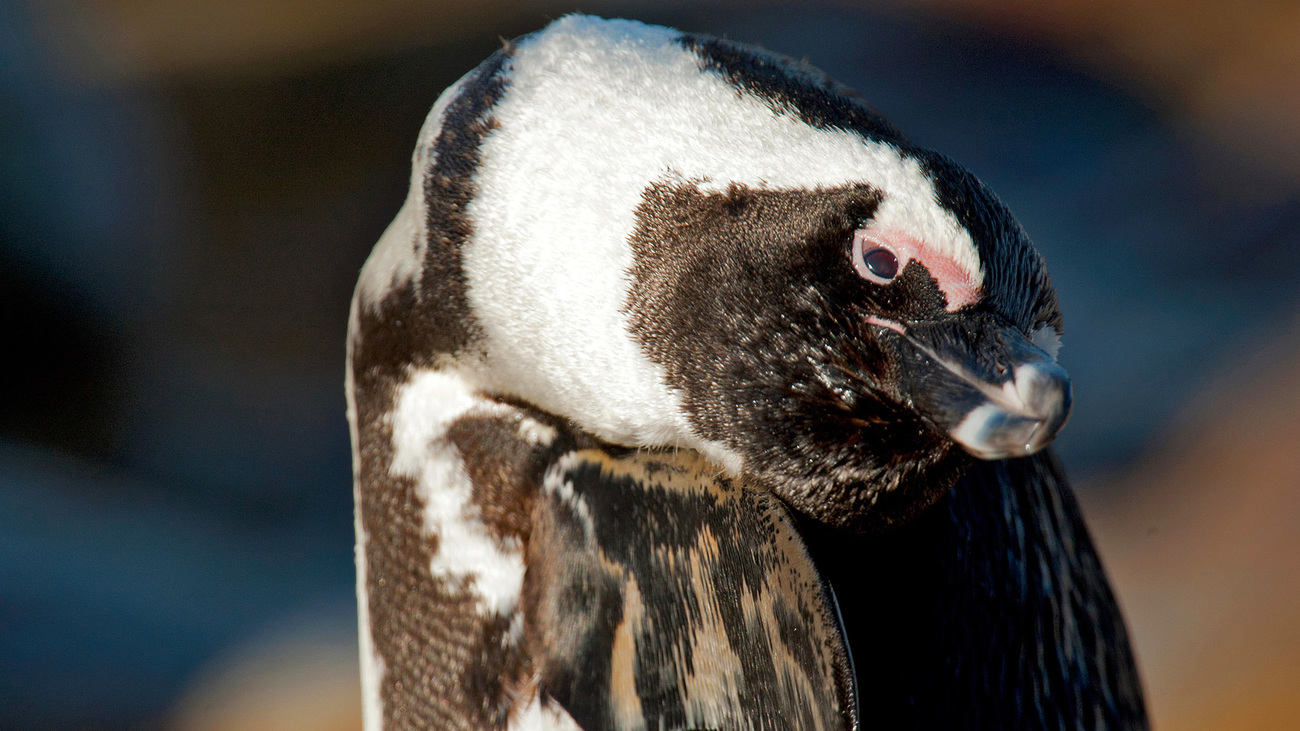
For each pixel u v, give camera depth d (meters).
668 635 3.02
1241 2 8.59
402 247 3.05
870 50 8.98
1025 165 7.87
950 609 3.05
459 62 9.25
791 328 3.01
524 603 3.03
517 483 3.04
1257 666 3.87
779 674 3.02
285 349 7.76
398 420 3.05
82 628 5.23
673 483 3.03
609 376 3.02
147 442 7.18
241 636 5.37
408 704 3.05
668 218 3.01
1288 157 7.51
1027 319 3.01
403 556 3.05
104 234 7.93
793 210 3.01
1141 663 4.05
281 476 6.93
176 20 9.05
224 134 8.80
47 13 8.30
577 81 3.02
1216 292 6.41
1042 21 9.02
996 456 2.99
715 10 9.41
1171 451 5.11
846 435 3.02
